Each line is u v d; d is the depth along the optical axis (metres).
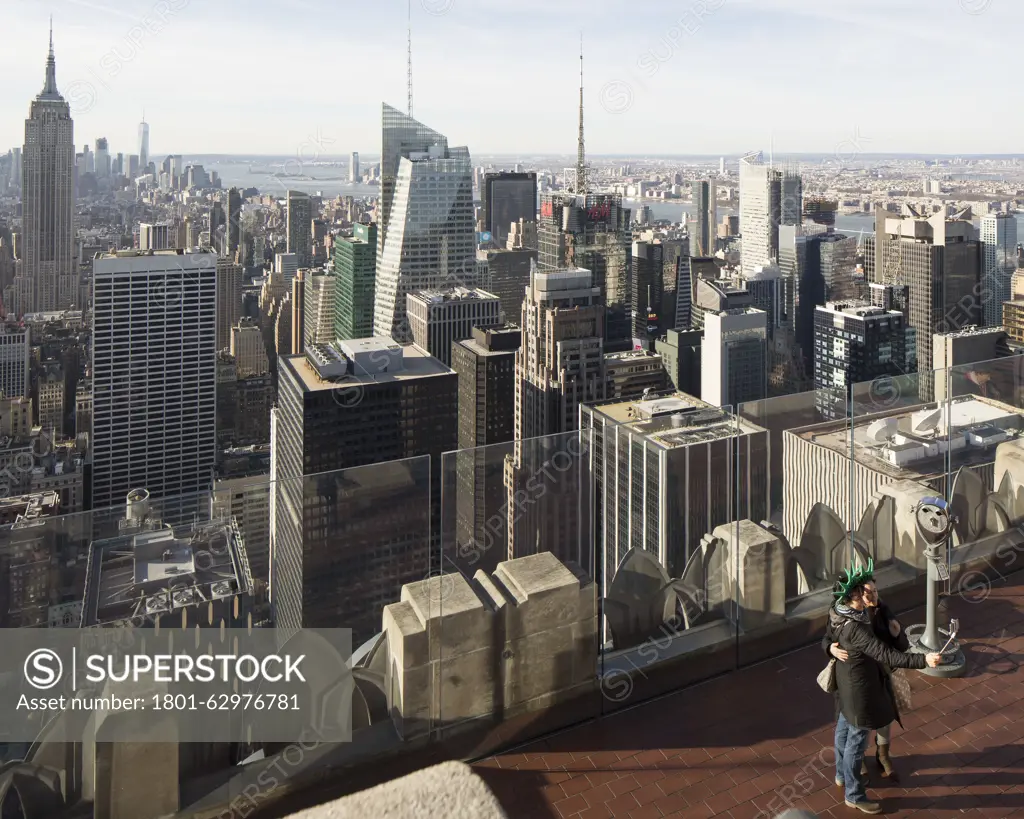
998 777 3.40
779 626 4.59
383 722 3.64
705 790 3.39
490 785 3.46
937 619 4.40
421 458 3.66
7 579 2.91
